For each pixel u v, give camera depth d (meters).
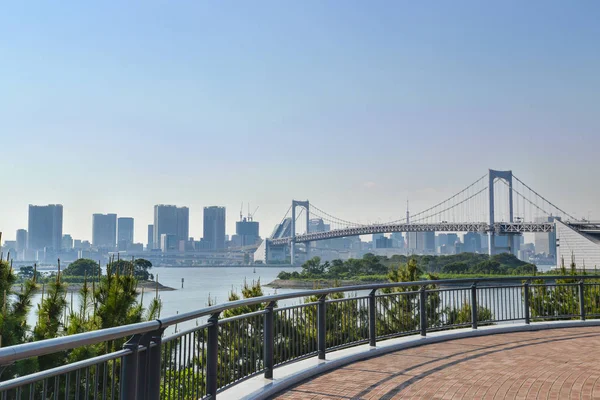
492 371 7.55
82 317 8.55
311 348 8.00
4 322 7.54
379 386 6.75
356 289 8.83
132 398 3.83
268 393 6.30
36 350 2.81
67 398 3.25
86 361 3.39
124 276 9.09
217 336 5.61
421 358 8.52
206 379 5.49
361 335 9.14
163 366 4.64
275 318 7.22
